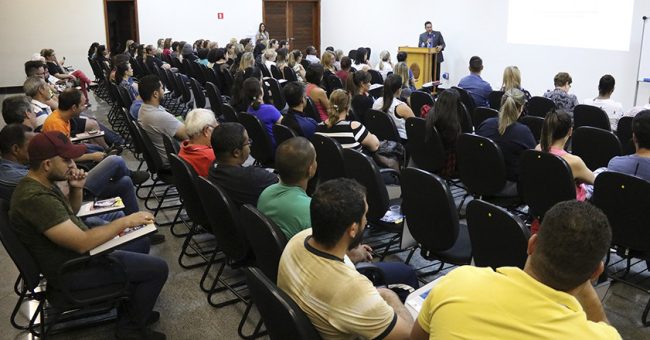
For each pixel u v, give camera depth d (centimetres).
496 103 658
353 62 1199
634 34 782
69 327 293
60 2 1328
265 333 283
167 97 933
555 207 127
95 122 533
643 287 313
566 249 119
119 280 256
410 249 366
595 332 120
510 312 122
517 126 376
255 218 225
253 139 474
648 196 263
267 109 494
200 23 1449
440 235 274
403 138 518
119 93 709
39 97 546
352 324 164
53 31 1334
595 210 124
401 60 884
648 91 776
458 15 1084
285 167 243
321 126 415
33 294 261
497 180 366
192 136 365
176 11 1423
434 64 1093
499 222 224
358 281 168
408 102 623
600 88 585
